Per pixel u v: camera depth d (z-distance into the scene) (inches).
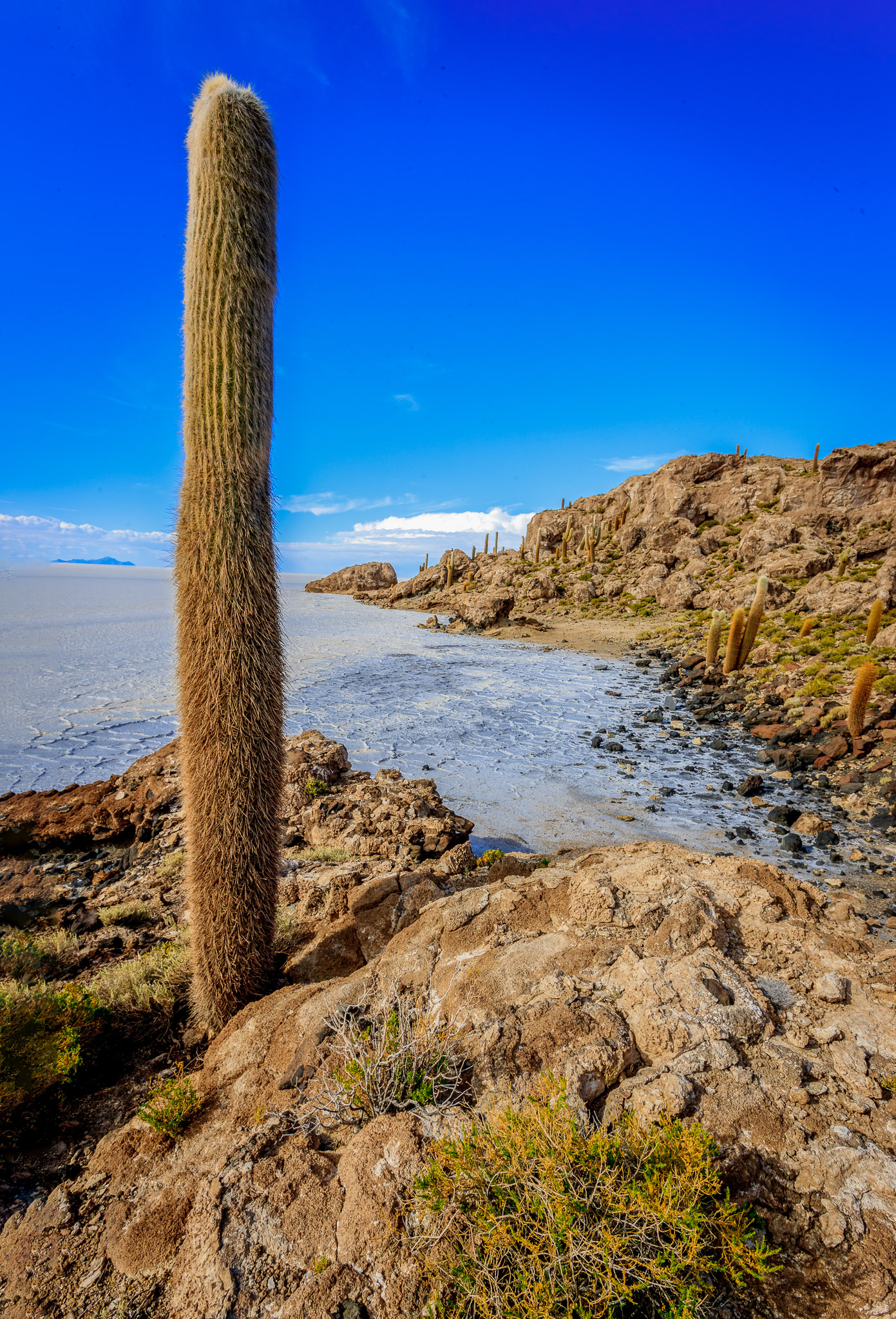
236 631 165.3
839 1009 124.0
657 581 1934.1
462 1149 92.7
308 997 156.3
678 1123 94.7
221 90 162.4
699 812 450.9
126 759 645.9
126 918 260.8
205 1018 177.0
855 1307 79.8
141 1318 92.5
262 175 163.6
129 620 2353.6
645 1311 81.8
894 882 331.0
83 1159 132.9
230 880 171.0
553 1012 121.6
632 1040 117.0
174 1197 110.2
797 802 467.8
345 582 3585.1
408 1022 127.1
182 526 167.8
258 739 171.3
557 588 2164.1
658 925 143.3
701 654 1114.1
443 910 165.2
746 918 147.6
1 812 428.1
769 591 1381.6
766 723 692.1
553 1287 77.8
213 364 159.6
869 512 1727.4
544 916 155.3
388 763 577.3
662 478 2349.9
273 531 177.2
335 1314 85.2
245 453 162.9
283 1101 128.0
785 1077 107.5
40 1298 98.0
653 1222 81.8
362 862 279.1
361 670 1115.9
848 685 724.0
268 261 167.2
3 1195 123.0
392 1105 115.1
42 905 294.4
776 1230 88.1
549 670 1132.5
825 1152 95.3
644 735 687.7
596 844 385.4
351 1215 96.4
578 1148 88.3
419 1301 85.6
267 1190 103.2
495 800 471.8
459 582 2691.9
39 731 756.6
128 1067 166.6
